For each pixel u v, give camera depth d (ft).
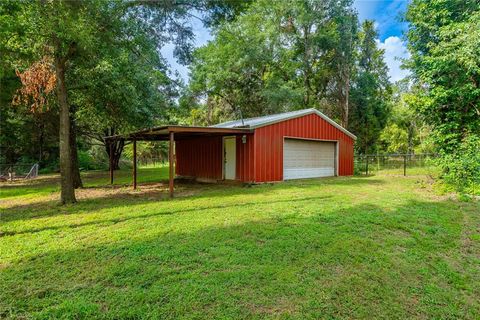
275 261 10.46
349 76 74.38
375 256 10.97
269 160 34.58
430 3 29.30
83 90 26.96
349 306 7.90
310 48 75.05
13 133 55.77
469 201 20.49
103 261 10.53
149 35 25.11
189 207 19.85
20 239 13.11
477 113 26.61
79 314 7.42
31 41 20.53
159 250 11.51
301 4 70.44
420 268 10.14
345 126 73.51
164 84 36.83
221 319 7.22
